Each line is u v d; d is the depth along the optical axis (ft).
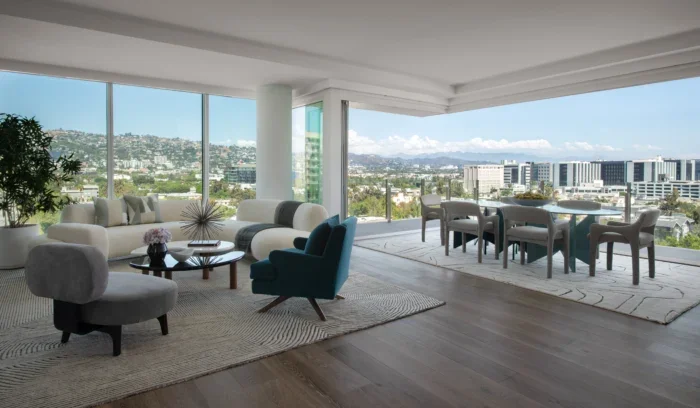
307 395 7.38
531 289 14.08
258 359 8.79
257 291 11.34
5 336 9.88
